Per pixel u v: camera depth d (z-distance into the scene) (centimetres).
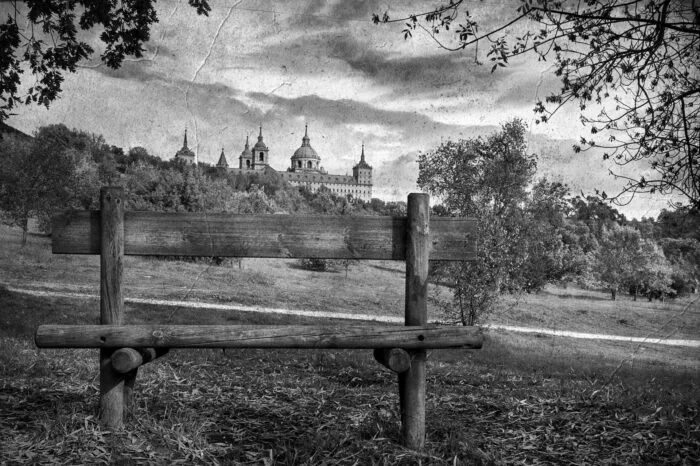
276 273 2812
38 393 454
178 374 600
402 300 2461
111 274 351
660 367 1195
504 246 1441
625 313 2191
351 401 502
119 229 352
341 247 360
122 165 3628
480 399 527
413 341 343
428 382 662
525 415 466
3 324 1128
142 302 1948
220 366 713
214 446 357
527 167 1446
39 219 2492
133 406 391
